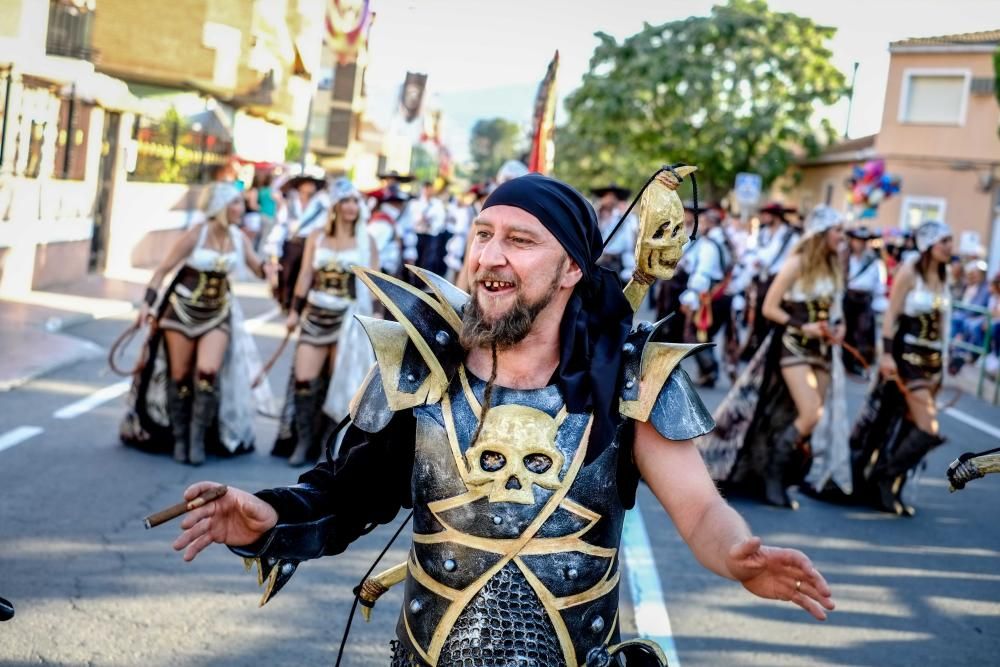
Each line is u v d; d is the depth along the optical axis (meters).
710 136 37.09
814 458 8.05
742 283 14.98
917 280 7.51
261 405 8.41
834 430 7.63
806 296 7.41
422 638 2.25
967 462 3.33
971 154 32.22
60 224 16.69
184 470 7.23
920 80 32.62
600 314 2.39
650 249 2.46
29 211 15.38
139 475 6.98
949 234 7.45
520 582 2.18
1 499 6.18
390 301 2.35
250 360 8.05
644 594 5.54
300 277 7.82
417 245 17.05
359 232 7.84
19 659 4.18
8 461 7.05
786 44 37.16
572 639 2.20
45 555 5.34
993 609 5.64
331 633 4.69
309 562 5.57
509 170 8.23
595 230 2.41
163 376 7.58
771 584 2.12
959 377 16.94
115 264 20.08
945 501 8.24
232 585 5.15
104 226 19.69
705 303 13.18
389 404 2.30
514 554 2.18
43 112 15.51
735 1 37.50
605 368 2.27
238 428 7.79
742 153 36.97
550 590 2.18
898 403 7.70
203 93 19.36
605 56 37.75
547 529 2.19
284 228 15.27
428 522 2.26
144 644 4.42
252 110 23.19
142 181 21.44
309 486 2.46
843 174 38.09
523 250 2.26
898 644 5.05
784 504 7.64
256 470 7.45
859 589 5.86
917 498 8.29
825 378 7.58
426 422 2.29
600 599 2.24
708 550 2.22
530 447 2.21
